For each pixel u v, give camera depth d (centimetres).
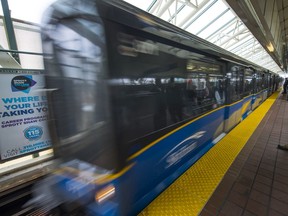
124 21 139
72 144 163
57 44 159
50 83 178
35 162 272
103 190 140
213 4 732
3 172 245
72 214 161
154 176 196
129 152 151
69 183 165
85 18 129
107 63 127
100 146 140
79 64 143
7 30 275
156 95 184
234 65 427
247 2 345
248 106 680
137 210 175
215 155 321
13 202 216
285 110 828
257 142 401
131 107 152
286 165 292
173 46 206
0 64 268
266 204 201
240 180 248
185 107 242
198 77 270
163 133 201
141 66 161
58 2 144
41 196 192
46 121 277
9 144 244
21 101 248
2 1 266
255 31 543
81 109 149
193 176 252
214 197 211
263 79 1012
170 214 183
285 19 825
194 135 278
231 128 478
